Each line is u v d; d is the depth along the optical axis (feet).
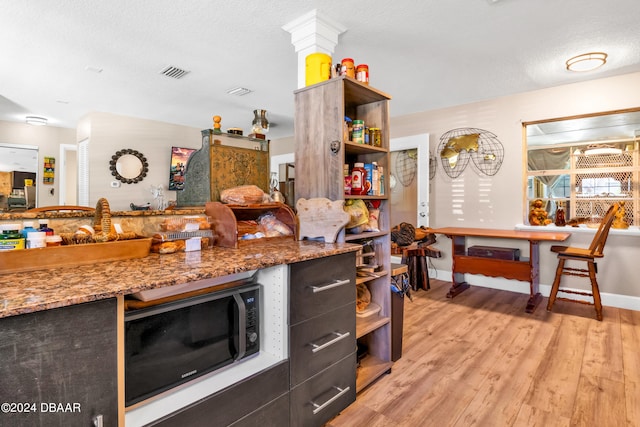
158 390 3.59
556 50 8.59
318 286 4.88
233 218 5.27
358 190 6.41
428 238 13.05
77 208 5.80
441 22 7.25
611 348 7.72
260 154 6.86
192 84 11.32
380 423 5.25
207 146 6.10
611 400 5.74
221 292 4.21
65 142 18.10
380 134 6.91
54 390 2.70
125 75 10.50
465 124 13.30
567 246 11.36
